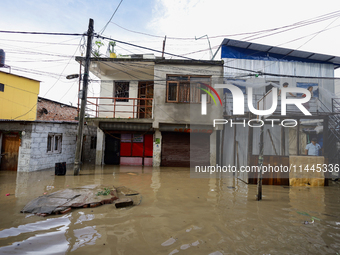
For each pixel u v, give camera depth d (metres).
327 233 3.56
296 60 13.48
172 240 3.20
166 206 4.84
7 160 9.81
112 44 13.08
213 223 3.89
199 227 3.70
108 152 12.79
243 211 4.61
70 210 4.40
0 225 3.58
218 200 5.45
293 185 7.70
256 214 4.43
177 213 4.39
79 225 3.66
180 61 11.66
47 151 10.71
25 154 9.49
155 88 11.70
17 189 6.23
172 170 10.88
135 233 3.41
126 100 12.95
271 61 13.40
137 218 4.05
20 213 4.18
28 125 9.56
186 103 11.66
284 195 6.18
